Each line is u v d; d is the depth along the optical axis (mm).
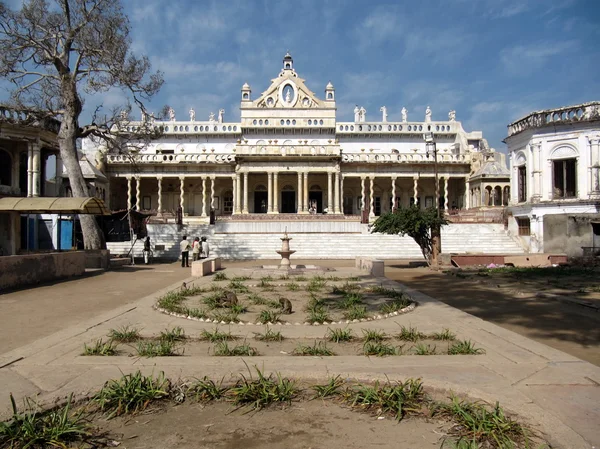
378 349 6820
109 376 5664
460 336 7855
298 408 4992
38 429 4383
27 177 32406
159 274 20000
